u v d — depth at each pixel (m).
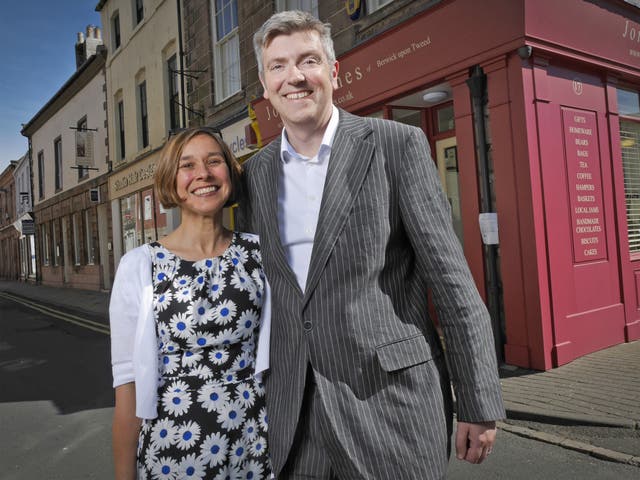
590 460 2.99
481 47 4.82
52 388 5.23
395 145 1.46
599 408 3.57
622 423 3.29
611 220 5.33
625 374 4.28
